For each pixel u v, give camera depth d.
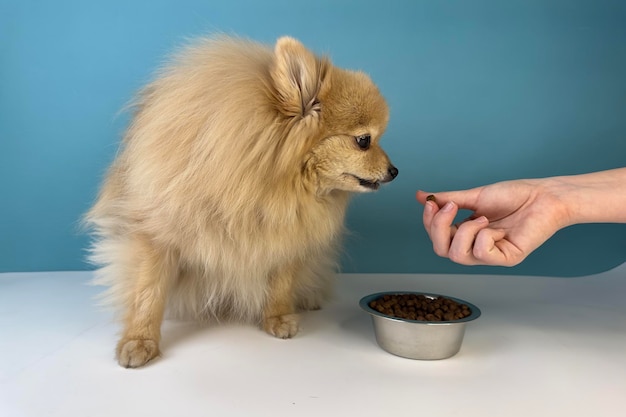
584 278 0.95
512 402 0.55
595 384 0.59
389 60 0.95
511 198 0.64
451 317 0.67
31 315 0.73
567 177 0.67
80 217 0.90
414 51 0.94
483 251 0.57
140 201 0.64
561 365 0.63
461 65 0.95
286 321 0.71
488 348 0.67
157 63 0.90
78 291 0.83
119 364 0.60
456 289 0.89
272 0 0.93
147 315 0.65
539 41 0.94
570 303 0.83
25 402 0.53
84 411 0.52
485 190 0.66
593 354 0.66
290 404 0.54
